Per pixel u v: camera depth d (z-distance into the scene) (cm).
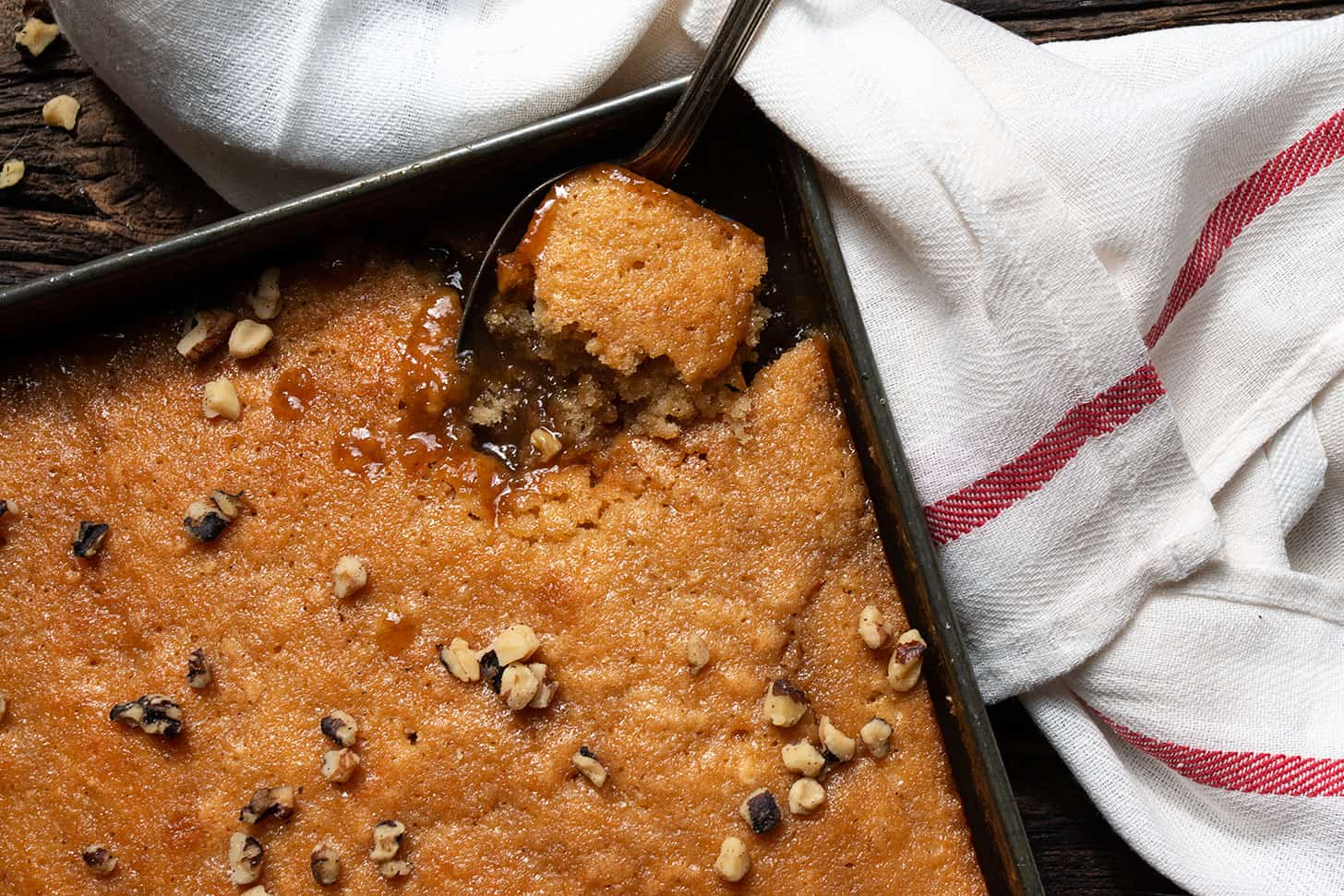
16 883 51
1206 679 54
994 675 54
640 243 52
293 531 52
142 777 52
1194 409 55
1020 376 53
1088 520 53
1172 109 53
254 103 53
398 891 51
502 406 53
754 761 52
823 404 53
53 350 53
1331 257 55
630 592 52
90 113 56
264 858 51
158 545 52
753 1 50
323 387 53
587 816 51
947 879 52
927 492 54
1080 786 56
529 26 53
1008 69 55
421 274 54
